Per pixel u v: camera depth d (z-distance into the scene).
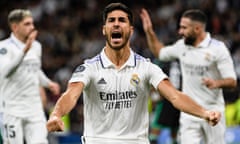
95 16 33.34
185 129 13.93
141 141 9.71
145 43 29.50
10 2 34.59
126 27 9.54
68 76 28.50
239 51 27.77
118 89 9.62
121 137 9.64
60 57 30.52
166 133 19.38
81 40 31.39
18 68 13.77
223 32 29.81
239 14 30.94
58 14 33.66
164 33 30.34
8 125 13.88
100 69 9.66
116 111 9.63
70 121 24.28
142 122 9.77
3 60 13.68
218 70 13.80
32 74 14.02
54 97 24.55
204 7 30.97
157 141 18.08
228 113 21.55
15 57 13.29
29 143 13.95
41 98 15.30
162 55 14.57
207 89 13.73
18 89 13.81
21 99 13.87
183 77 14.08
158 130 18.03
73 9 33.94
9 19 14.04
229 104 21.95
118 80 9.62
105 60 9.70
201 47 13.76
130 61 9.71
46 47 31.20
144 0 33.47
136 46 29.28
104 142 9.62
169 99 9.47
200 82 13.79
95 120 9.72
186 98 9.32
